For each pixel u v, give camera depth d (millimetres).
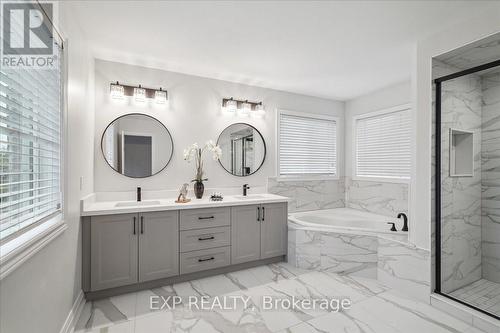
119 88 2887
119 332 1863
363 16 2049
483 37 1946
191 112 3352
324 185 4344
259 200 3105
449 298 2184
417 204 2379
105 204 2658
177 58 2854
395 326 1946
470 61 2344
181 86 3291
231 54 2754
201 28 2234
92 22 2121
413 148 2428
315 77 3443
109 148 2918
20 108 1214
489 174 2543
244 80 3564
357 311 2146
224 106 3566
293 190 4086
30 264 1234
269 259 3246
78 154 2086
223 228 2891
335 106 4500
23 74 1234
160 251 2559
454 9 1945
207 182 3457
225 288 2566
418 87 2391
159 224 2555
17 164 1213
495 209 2510
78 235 2107
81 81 2184
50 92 1551
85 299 2275
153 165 3125
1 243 1053
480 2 1861
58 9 1561
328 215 4043
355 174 4387
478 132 2539
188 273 2723
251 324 1965
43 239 1337
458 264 2402
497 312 2012
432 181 2271
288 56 2801
